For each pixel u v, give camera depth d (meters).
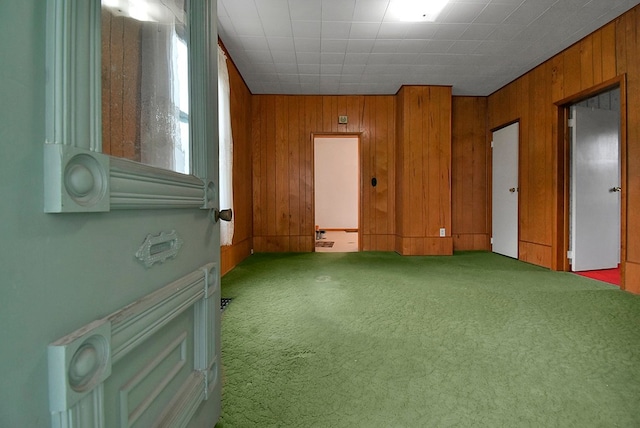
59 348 0.41
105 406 0.51
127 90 0.75
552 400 1.26
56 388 0.40
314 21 2.97
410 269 3.64
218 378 1.07
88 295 0.47
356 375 1.44
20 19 0.38
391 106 4.94
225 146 3.05
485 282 3.05
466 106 5.02
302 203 4.99
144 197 0.60
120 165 0.53
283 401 1.26
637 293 2.66
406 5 2.74
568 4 2.70
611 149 3.71
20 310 0.37
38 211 0.40
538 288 2.84
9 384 0.36
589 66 3.18
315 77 4.29
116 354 0.51
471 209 5.05
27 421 0.38
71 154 0.43
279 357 1.60
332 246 5.68
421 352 1.65
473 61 3.80
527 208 4.09
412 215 4.60
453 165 5.03
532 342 1.76
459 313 2.21
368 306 2.36
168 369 0.75
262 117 4.94
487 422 1.14
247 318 2.13
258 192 4.96
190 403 0.80
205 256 0.98
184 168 0.93
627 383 1.37
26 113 0.38
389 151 4.96
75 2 0.44
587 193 3.60
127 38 0.75
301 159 4.97
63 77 0.42
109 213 0.52
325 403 1.25
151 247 0.66
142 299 0.60
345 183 8.30
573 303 2.42
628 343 1.74
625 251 2.77
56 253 0.42
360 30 3.13
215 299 1.03
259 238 4.98
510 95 4.45
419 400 1.27
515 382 1.38
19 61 0.38
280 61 3.80
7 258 0.36
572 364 1.53
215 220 1.04
